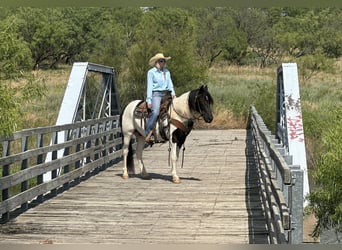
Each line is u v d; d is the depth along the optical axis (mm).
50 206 7883
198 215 7289
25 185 7578
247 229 6543
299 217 4559
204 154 13875
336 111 9102
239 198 8344
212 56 36125
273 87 21781
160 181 9914
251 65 36562
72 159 9414
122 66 22219
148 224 6832
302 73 34250
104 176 10586
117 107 13766
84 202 8141
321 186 9195
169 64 21781
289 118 11734
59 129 8766
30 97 5957
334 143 8406
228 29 36781
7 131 5574
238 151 14438
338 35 38750
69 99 10547
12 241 6070
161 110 9344
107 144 11742
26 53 5898
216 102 23812
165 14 28516
